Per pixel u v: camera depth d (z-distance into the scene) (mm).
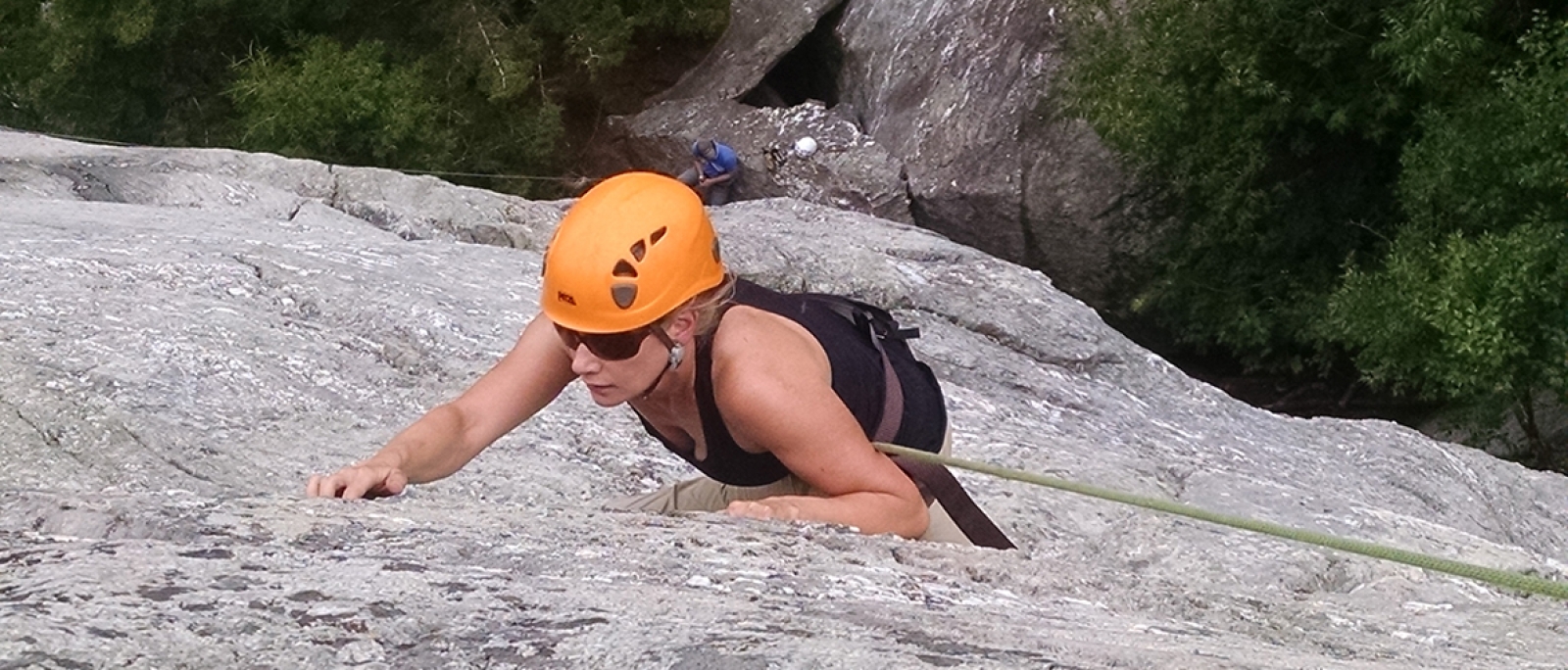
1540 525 7520
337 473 2799
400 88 20672
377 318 5750
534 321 3133
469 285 6578
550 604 1843
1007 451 5668
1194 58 16344
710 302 2779
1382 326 14234
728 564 2295
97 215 7117
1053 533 4742
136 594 1707
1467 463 7836
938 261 8898
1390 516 5797
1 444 4191
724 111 21297
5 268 5613
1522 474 7973
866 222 9781
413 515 2477
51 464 4148
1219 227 17500
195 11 21125
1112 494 2070
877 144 19891
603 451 4859
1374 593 3869
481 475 4410
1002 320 8078
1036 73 18922
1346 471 7219
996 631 1974
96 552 1896
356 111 20266
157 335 5012
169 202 8500
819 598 2143
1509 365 13344
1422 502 7105
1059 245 18734
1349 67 16156
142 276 5766
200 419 4535
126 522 2211
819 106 20797
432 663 1613
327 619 1689
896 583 2336
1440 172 13938
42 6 22562
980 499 4953
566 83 22562
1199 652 2033
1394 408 18156
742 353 2781
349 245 7086
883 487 2834
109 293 5488
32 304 5203
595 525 2510
